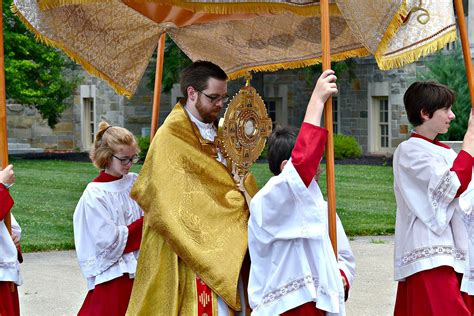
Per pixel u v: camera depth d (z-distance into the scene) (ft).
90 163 76.89
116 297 17.67
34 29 16.11
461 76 62.85
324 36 13.87
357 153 80.07
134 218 18.24
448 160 16.52
